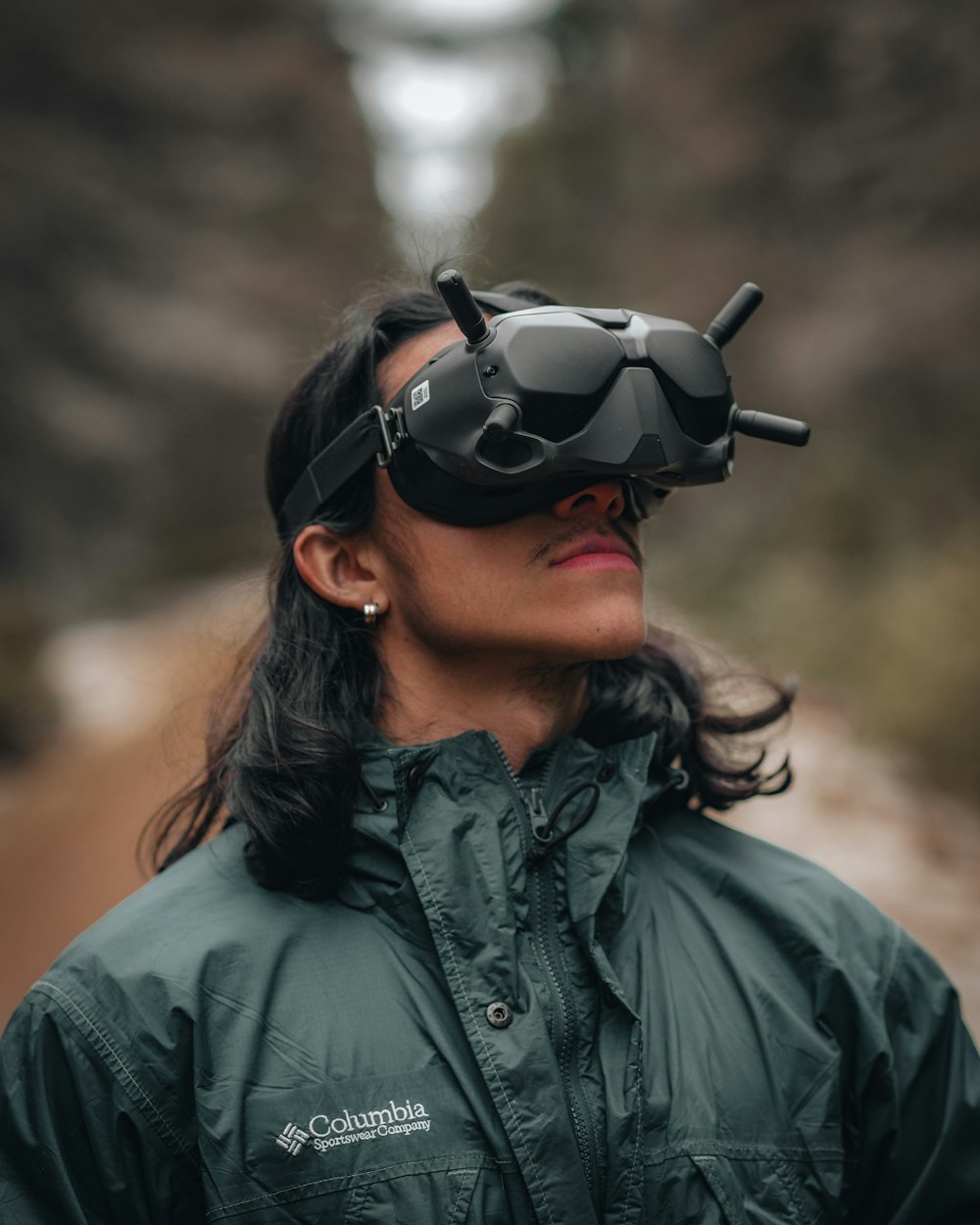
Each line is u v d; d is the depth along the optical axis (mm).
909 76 13875
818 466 11391
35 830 7215
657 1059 1027
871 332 13078
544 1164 931
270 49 28469
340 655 1185
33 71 23719
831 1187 1030
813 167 15047
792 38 15570
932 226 13227
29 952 5168
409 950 1042
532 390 1020
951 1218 1116
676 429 1062
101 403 21750
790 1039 1072
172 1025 983
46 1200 980
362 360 1219
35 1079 993
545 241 23094
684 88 17578
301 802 1061
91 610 19812
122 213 23844
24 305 21250
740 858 1200
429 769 1057
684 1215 972
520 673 1134
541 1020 975
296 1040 985
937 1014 1155
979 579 6613
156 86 25750
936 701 5820
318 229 26766
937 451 10922
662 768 1227
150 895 1078
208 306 24125
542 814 1072
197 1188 981
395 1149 947
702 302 15867
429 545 1103
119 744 9227
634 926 1099
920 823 5059
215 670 1518
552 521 1085
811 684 7363
